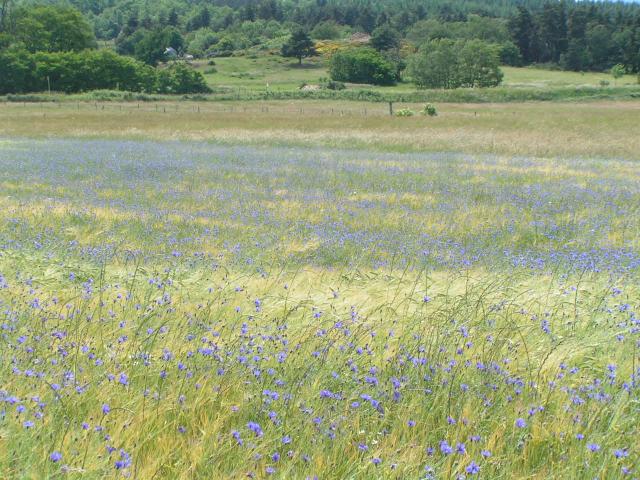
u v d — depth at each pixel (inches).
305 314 264.1
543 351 225.5
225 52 7736.2
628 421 175.9
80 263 368.2
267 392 171.3
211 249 456.4
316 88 4766.2
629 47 6127.0
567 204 735.1
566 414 175.9
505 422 170.7
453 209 693.9
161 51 6825.8
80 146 1359.5
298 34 7076.8
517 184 892.6
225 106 3011.8
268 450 152.6
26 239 435.5
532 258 438.3
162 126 1889.8
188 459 146.0
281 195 762.8
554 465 154.9
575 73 6323.8
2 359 188.2
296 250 457.7
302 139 1585.9
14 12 5187.0
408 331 238.5
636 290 331.9
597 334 245.6
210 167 1017.5
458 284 327.9
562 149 1416.1
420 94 3590.1
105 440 150.5
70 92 4414.4
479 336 240.8
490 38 7219.5
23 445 141.0
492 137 1609.3
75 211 591.2
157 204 674.2
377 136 1627.7
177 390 180.1
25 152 1190.9
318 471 144.9
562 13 6968.5
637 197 788.6
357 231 551.2
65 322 231.9
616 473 151.6
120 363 196.1
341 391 184.4
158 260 404.8
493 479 146.9
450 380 191.5
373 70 5506.9
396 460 147.8
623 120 2062.0
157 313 250.5
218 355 203.3
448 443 161.8
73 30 5221.5
